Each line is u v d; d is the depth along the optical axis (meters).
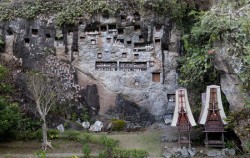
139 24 16.44
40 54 16.53
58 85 15.92
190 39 15.58
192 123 13.59
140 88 16.45
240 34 12.70
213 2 15.21
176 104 13.76
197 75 14.53
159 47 16.47
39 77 14.76
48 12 16.62
